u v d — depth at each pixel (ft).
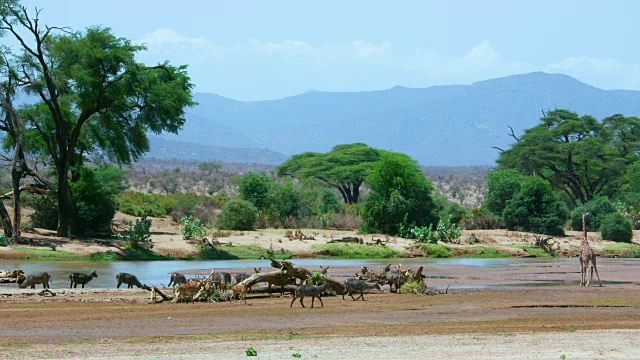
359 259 199.21
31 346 64.23
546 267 176.45
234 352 61.72
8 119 198.90
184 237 198.80
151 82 204.64
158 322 81.25
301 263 177.99
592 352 62.90
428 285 129.90
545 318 86.63
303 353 61.36
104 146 216.13
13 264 155.74
